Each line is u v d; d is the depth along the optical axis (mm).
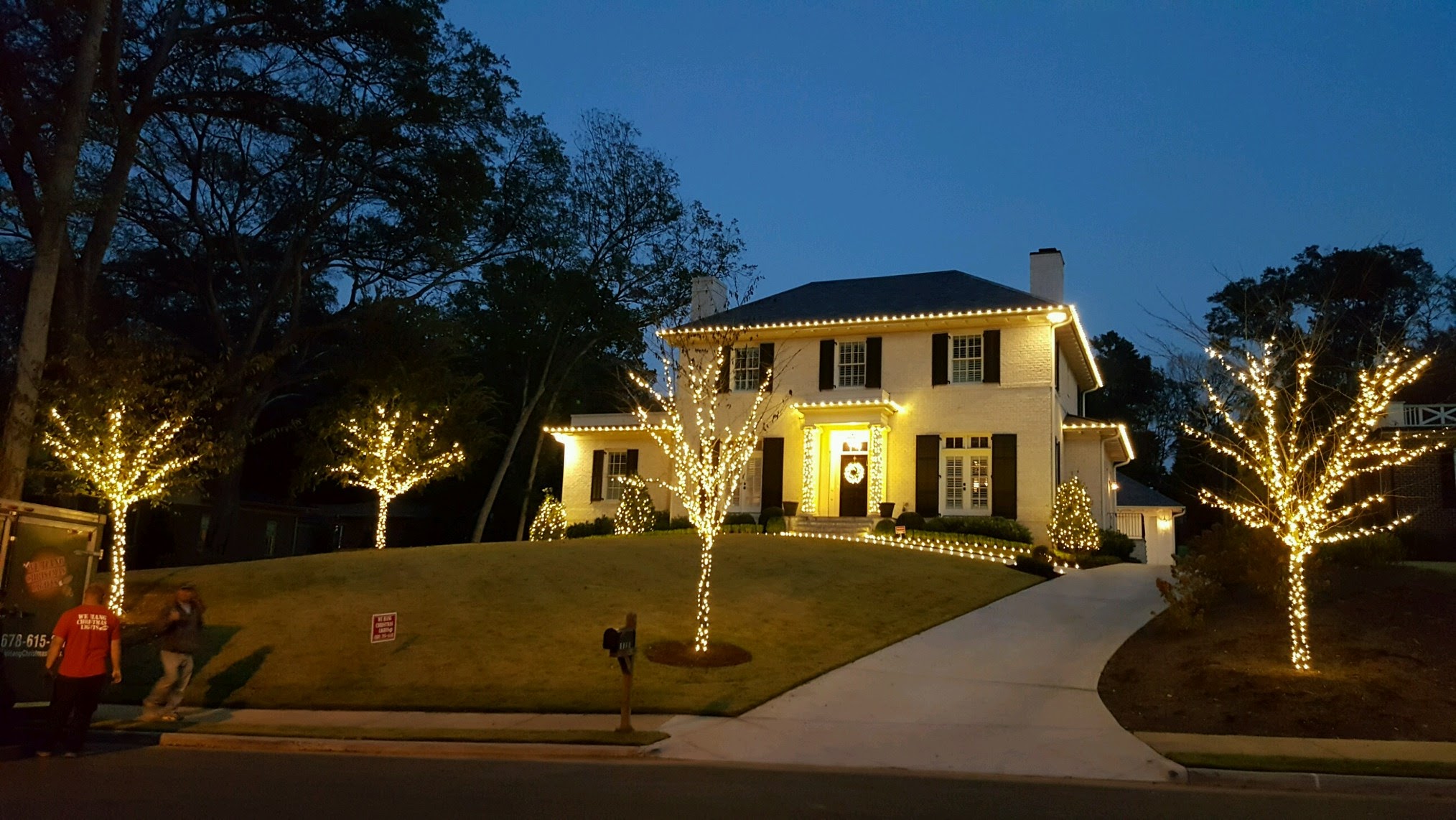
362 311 31109
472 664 15305
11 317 25625
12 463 18047
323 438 30781
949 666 15289
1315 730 11641
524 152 34906
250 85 27516
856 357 31609
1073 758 10688
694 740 11547
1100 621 18031
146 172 29250
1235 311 25984
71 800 8188
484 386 42656
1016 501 29016
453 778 9391
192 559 36156
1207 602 17359
